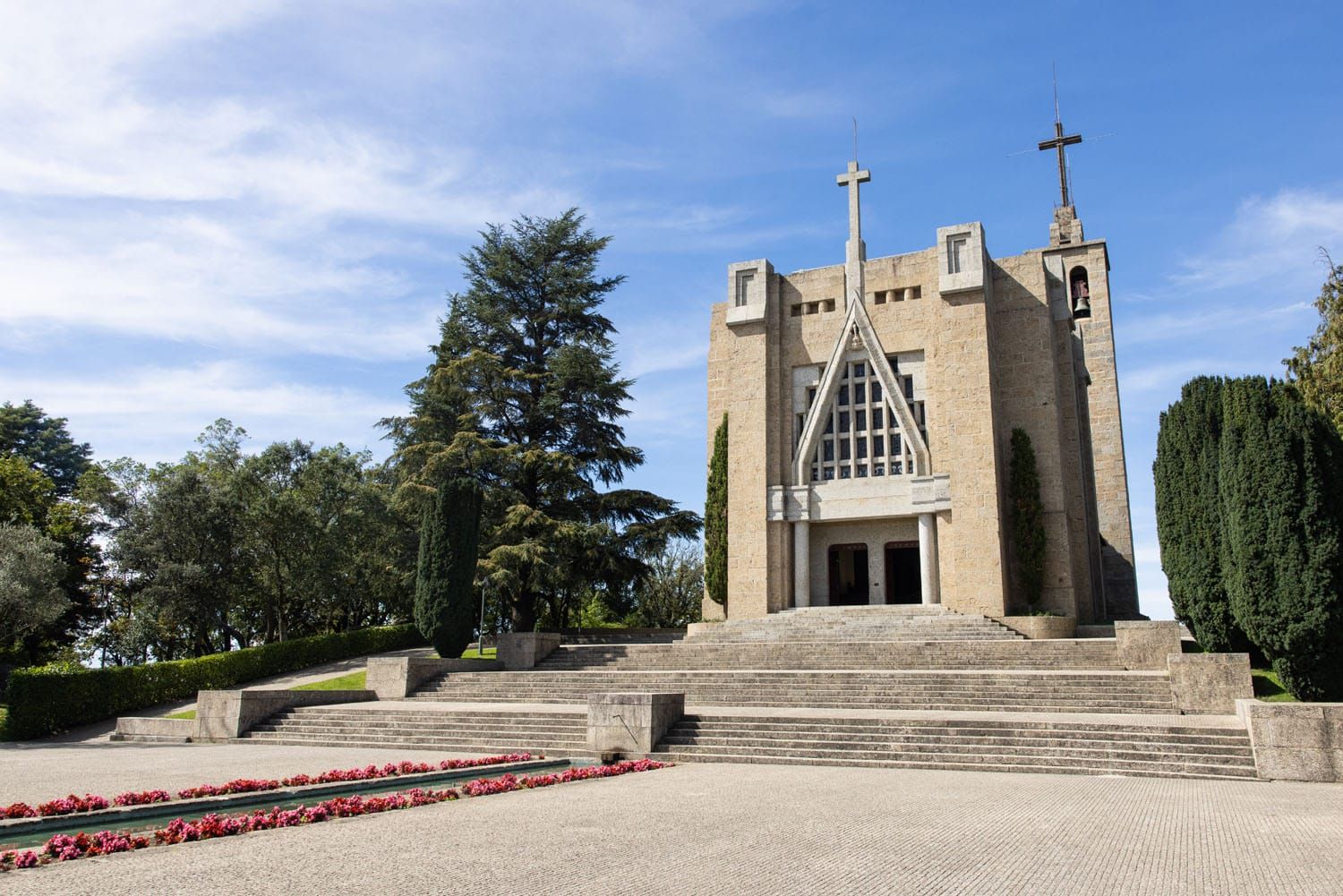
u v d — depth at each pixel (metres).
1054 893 7.42
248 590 45.44
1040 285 36.53
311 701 25.47
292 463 47.75
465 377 42.53
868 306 38.47
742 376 39.06
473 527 33.81
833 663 27.98
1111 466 46.38
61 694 27.97
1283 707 15.12
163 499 41.66
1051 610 34.00
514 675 28.08
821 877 7.90
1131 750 16.23
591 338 45.91
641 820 10.81
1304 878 7.93
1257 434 20.06
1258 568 19.73
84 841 9.12
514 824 10.52
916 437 36.34
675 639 39.97
